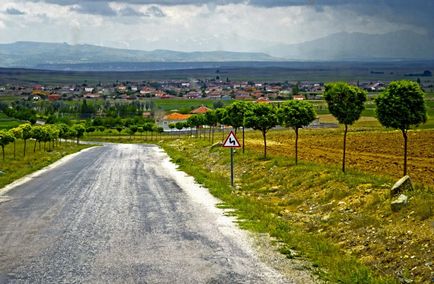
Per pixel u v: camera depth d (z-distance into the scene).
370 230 13.30
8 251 12.76
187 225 15.82
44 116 169.50
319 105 170.38
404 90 18.89
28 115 156.25
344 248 12.74
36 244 13.48
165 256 12.09
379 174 25.42
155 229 15.30
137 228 15.48
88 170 37.97
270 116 33.53
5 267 11.27
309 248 12.56
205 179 28.41
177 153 56.47
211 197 22.05
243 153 38.97
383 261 11.12
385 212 14.40
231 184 25.48
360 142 57.84
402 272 10.27
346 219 15.02
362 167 30.38
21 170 37.00
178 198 21.88
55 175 34.19
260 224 15.54
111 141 117.56
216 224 15.88
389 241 12.02
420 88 18.97
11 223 16.59
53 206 20.17
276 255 12.07
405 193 15.07
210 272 10.71
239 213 17.83
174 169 37.78
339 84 24.22
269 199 21.27
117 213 18.27
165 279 10.25
